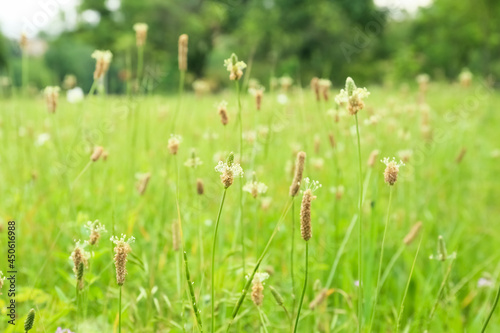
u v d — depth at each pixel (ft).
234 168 5.20
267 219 11.94
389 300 9.81
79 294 7.45
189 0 104.63
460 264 11.35
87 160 13.42
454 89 36.55
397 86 39.37
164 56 90.17
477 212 15.42
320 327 8.24
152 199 12.26
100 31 110.63
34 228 10.88
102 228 6.26
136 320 8.13
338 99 5.80
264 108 14.96
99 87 11.46
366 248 9.94
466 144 20.76
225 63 7.14
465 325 9.32
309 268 8.96
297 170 5.57
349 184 12.45
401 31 102.73
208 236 11.17
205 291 8.77
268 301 8.70
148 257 10.03
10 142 14.84
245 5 100.78
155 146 14.66
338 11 90.74
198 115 21.25
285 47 90.58
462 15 102.06
